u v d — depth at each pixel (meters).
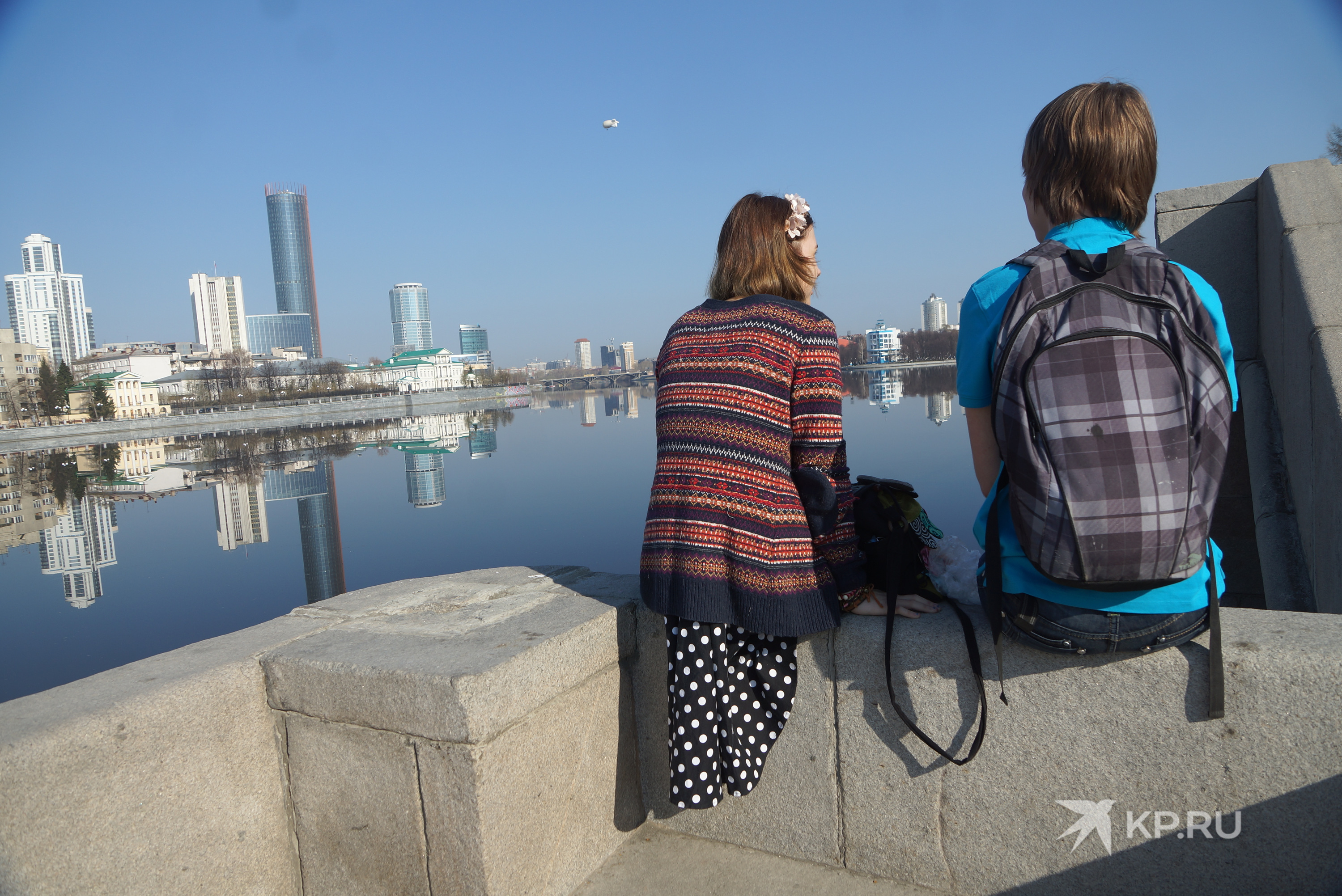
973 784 1.84
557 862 1.94
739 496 1.83
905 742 1.90
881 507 2.00
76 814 1.54
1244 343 4.18
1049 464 1.36
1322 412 2.91
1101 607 1.49
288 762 1.93
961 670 1.82
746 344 1.87
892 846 1.96
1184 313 1.41
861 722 1.95
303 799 1.92
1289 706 1.53
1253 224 4.14
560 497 30.77
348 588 20.66
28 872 1.46
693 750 1.85
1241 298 4.18
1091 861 1.74
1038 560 1.39
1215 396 1.36
